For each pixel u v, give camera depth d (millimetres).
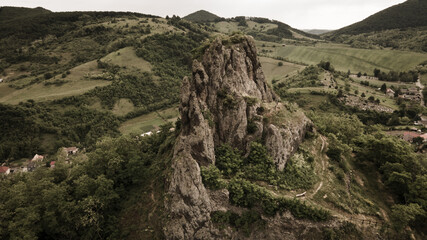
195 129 51500
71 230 51000
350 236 47688
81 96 174125
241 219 48656
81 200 54812
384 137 72500
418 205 52250
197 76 56219
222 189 49312
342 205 51812
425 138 125500
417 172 61219
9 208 49750
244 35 67312
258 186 50562
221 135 56500
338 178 59938
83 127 156625
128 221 52406
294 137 62031
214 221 48375
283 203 48531
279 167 56000
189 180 47438
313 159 62719
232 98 56375
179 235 45781
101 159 62062
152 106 189375
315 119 88875
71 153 136875
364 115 163875
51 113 159375
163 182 55594
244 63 64062
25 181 65000
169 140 68688
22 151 140125
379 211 54875
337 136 79812
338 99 183500
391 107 176250
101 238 50250
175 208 47312
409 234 50688
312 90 196875
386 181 61781
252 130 57531
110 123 164375
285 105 71062
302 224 47656
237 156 55219
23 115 150750
